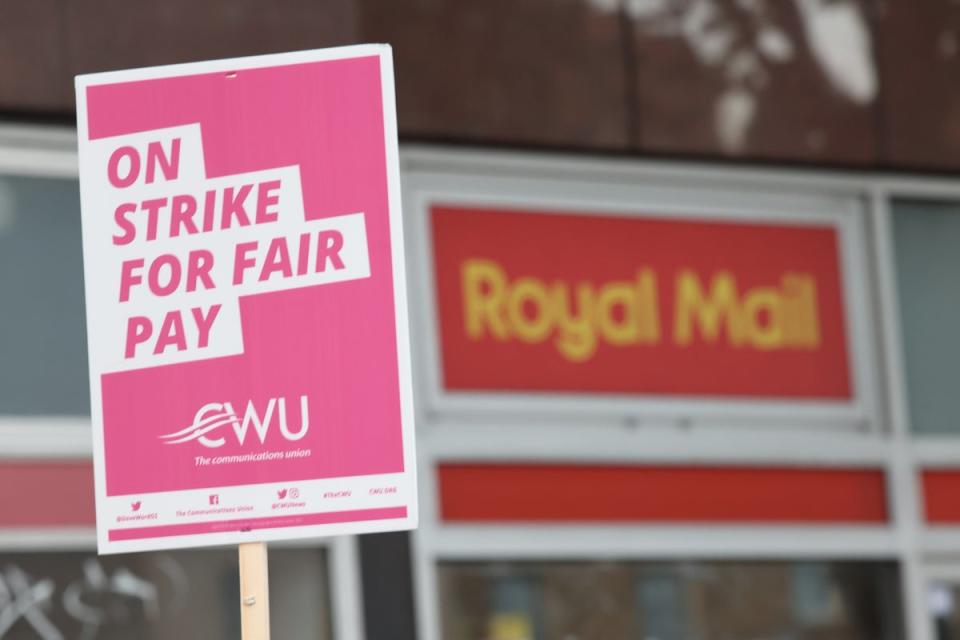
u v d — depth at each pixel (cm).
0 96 1384
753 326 1664
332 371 810
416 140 1555
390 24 1537
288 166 820
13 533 1382
